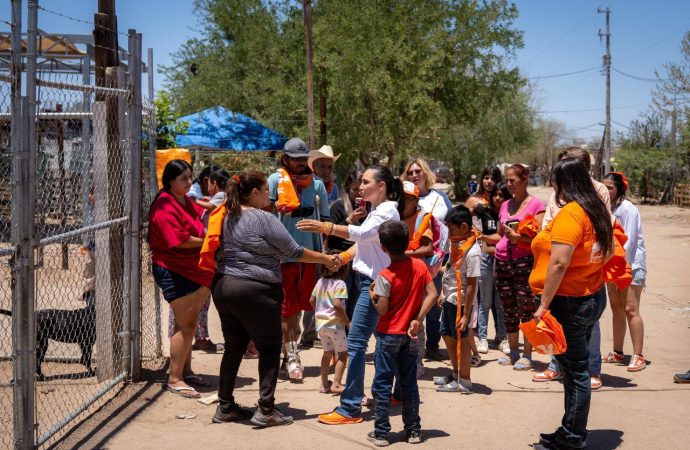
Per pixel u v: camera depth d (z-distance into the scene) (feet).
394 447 15.70
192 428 16.66
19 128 13.24
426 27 77.92
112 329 19.63
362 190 17.57
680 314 31.99
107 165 19.15
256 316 16.30
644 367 22.49
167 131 51.85
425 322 25.31
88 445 15.28
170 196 18.86
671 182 137.39
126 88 19.56
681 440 16.24
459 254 19.45
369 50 72.84
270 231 16.25
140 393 19.21
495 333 28.37
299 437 16.20
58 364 22.03
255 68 82.23
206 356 23.86
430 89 76.89
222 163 67.62
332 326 19.43
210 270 17.47
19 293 13.44
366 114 76.74
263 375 16.80
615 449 15.70
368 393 19.76
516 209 22.74
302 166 21.84
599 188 17.60
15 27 13.08
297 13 81.30
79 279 32.91
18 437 13.57
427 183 23.20
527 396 19.67
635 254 21.90
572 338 15.17
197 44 88.22
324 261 17.42
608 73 145.48
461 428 17.01
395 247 15.62
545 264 15.43
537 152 247.09
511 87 88.99
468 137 138.92
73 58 47.55
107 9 19.45
